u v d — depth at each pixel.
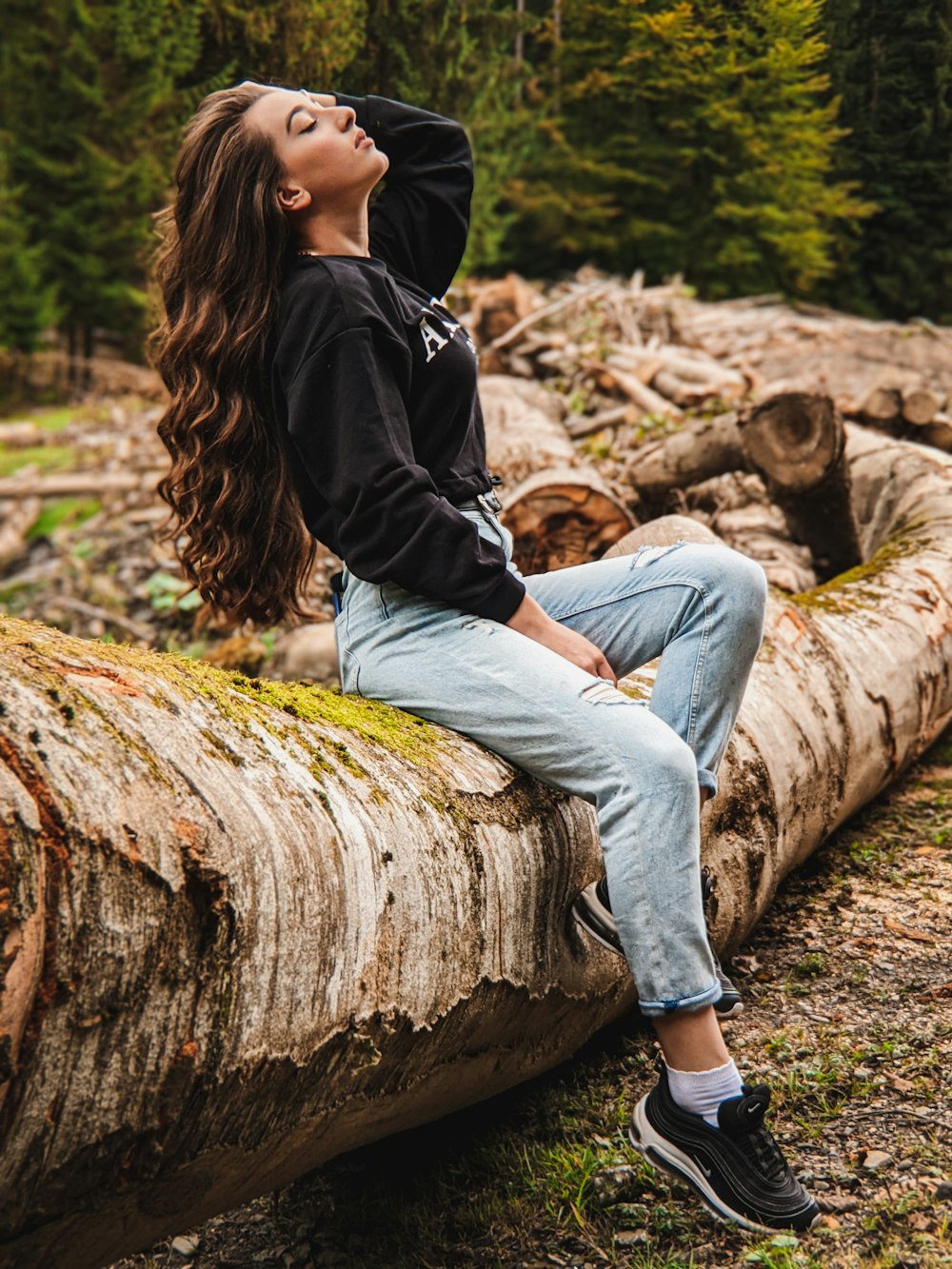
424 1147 2.18
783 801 2.61
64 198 11.18
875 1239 1.70
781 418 4.32
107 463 8.26
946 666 3.57
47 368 12.57
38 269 11.57
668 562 1.98
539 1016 1.97
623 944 1.77
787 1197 1.74
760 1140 1.74
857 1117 2.00
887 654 3.29
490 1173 2.06
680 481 4.82
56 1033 1.27
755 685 2.72
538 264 10.05
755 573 1.93
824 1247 1.70
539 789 2.00
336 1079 1.59
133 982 1.32
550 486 4.19
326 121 1.94
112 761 1.39
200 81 5.18
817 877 2.98
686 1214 1.84
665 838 1.73
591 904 1.90
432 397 1.97
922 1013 2.29
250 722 1.67
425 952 1.68
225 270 1.92
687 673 1.91
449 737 1.96
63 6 10.39
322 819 1.58
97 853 1.30
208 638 5.56
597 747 1.77
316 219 1.96
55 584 6.38
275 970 1.46
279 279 1.94
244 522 2.06
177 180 1.98
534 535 4.24
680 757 1.75
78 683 1.48
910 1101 2.02
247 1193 1.65
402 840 1.69
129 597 6.02
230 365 1.94
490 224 8.38
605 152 6.79
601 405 6.68
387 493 1.79
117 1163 1.38
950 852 3.07
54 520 7.57
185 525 2.04
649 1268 1.72
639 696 2.49
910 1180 1.82
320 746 1.73
